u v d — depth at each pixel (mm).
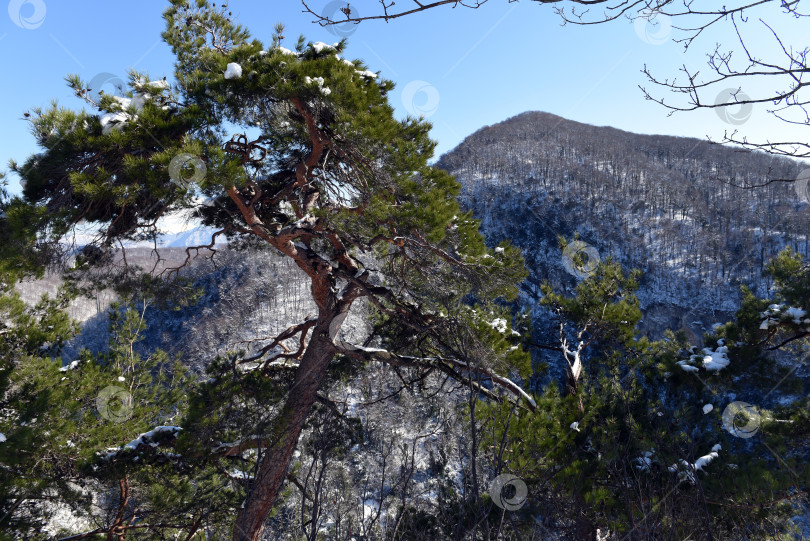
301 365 7934
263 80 5859
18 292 8242
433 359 8008
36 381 7340
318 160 7297
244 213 6496
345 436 7367
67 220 5379
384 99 7137
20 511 6930
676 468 4656
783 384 7035
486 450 4148
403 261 7488
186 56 6672
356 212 6633
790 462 5707
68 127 5359
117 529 7844
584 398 7387
